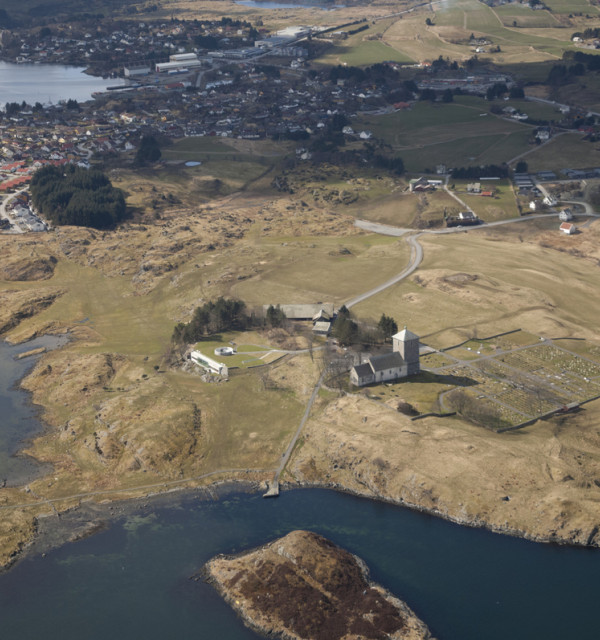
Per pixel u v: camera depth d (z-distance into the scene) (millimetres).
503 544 168500
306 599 154000
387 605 150750
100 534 181875
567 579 157625
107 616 154875
